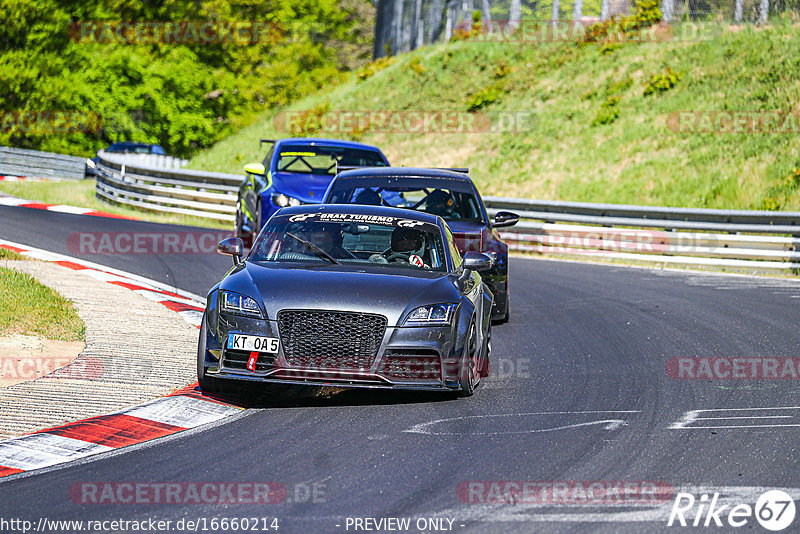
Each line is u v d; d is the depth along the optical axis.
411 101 133.00
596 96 118.12
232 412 25.50
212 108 164.50
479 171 110.69
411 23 186.62
